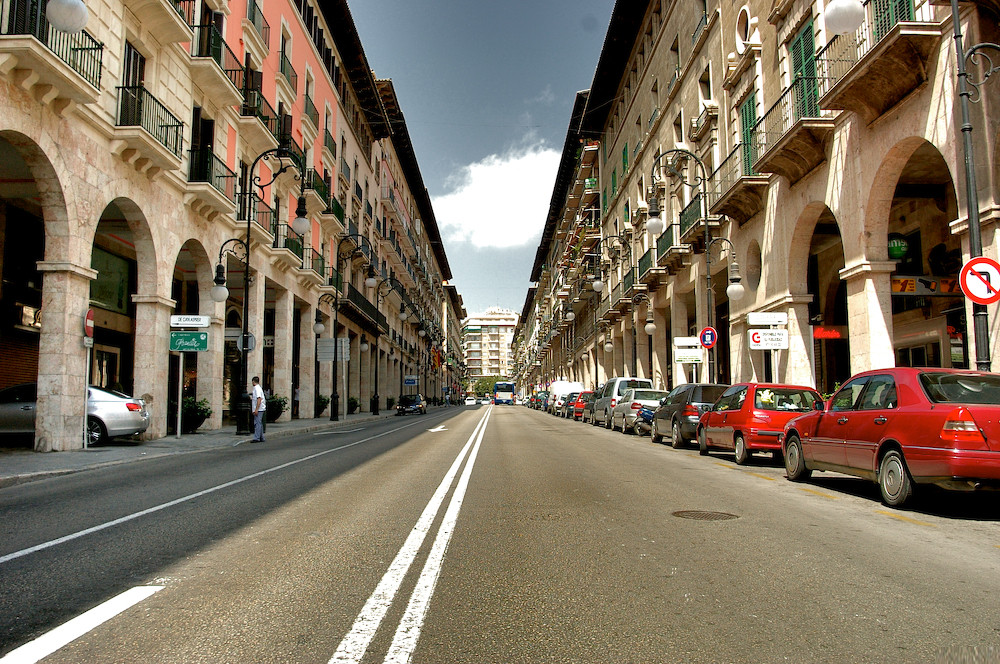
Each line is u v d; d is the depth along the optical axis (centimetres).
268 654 341
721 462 1288
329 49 3775
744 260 2100
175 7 1755
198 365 2167
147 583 466
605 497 834
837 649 347
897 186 1534
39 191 1360
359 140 4534
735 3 2139
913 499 768
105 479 1045
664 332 3231
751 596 437
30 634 369
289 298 2978
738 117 2111
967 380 764
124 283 2300
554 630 376
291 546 574
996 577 482
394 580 471
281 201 2886
